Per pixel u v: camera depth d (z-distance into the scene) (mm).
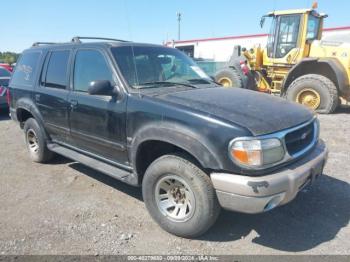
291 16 10477
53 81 4570
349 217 3473
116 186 4352
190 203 2994
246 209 2682
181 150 3154
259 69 11578
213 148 2725
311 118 3334
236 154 2654
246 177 2643
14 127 8195
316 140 3369
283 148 2791
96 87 3377
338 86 9703
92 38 4613
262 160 2645
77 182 4496
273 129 2773
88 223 3400
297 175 2773
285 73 11078
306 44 10406
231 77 11609
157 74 3854
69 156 4359
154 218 3312
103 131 3748
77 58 4180
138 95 3369
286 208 3674
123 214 3588
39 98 4773
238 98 3395
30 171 4961
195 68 4473
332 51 9742
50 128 4742
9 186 4398
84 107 3924
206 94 3459
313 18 10727
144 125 3225
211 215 2912
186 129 2877
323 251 2895
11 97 5582
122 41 4246
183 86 3791
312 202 3797
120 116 3471
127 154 3531
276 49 11062
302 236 3141
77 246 2996
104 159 3939
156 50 4199
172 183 3156
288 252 2891
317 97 9555
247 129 2676
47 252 2906
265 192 2609
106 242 3059
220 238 3127
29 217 3535
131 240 3096
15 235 3180
